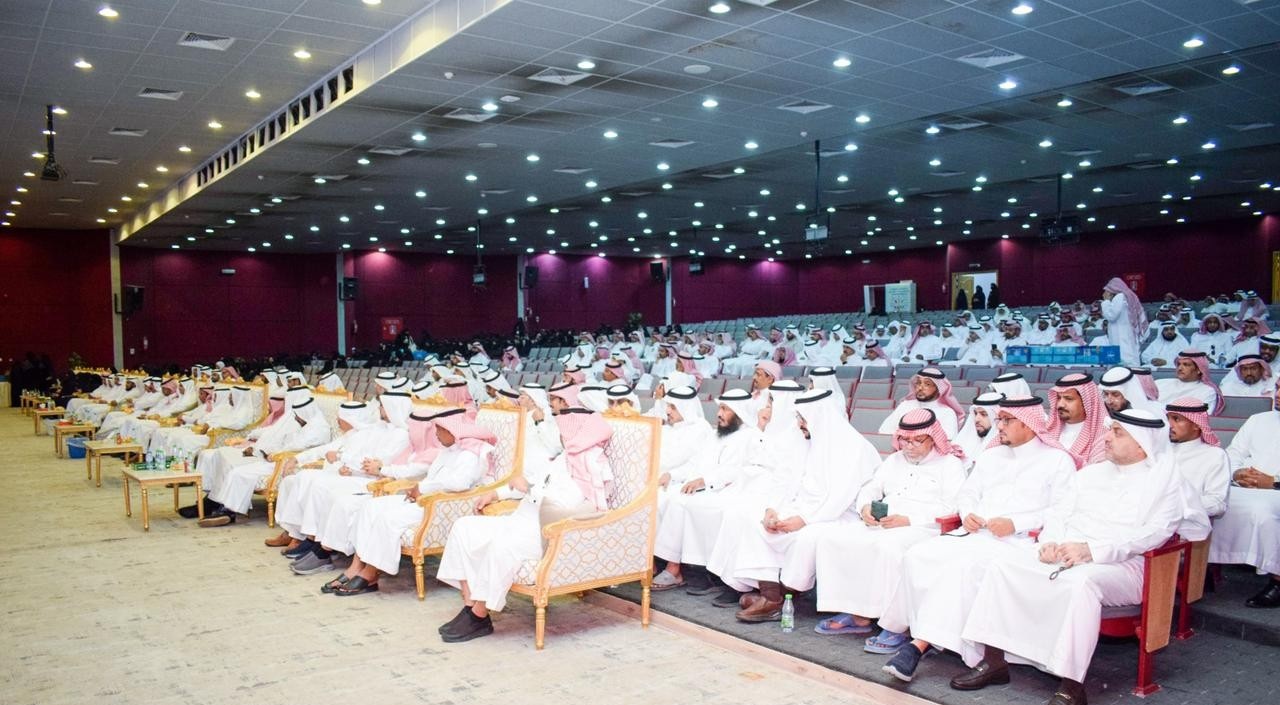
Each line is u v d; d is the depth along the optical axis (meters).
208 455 8.20
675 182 18.09
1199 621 4.44
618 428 5.12
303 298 29.44
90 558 6.58
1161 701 3.58
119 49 9.84
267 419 9.31
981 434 5.53
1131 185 19.67
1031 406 4.21
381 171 15.67
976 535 4.14
